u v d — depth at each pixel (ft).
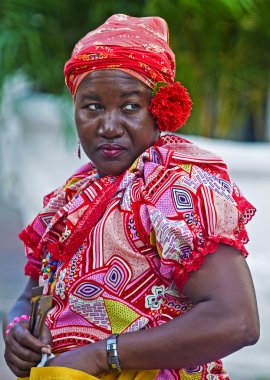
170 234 10.30
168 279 10.65
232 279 10.21
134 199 10.67
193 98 25.09
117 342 10.36
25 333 10.72
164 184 10.61
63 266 10.96
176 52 24.73
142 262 10.64
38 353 10.73
